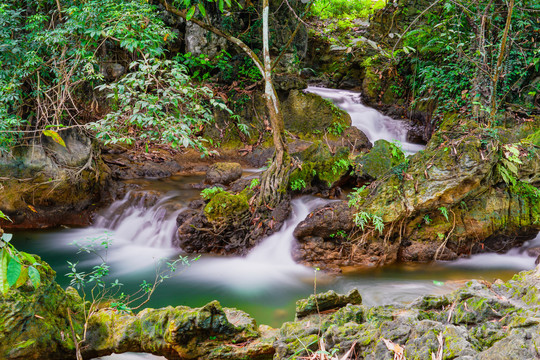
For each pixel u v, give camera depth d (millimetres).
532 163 6039
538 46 8172
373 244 5844
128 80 5352
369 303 4750
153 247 6504
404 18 11578
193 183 7922
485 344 2281
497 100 7816
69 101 7211
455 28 8656
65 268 5660
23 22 7086
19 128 6602
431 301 2965
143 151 8797
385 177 6031
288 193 6375
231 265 5797
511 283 2975
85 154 7340
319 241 5863
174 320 3105
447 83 8805
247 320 3398
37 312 2977
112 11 6062
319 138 9570
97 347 3242
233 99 9656
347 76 12359
